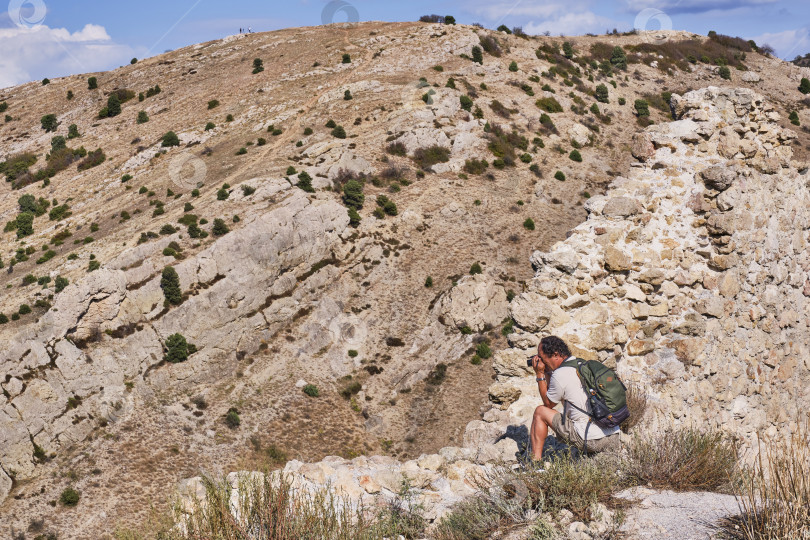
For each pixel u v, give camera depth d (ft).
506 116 297.33
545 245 232.32
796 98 355.97
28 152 341.00
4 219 281.33
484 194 252.21
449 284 217.56
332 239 224.33
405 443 176.65
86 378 181.47
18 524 154.30
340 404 188.65
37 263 232.12
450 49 354.13
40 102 401.08
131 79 402.93
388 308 213.66
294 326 208.95
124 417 180.45
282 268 211.41
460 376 192.75
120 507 158.20
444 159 269.64
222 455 172.04
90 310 188.34
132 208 256.73
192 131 313.12
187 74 388.78
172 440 175.32
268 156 271.49
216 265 201.67
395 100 303.27
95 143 332.39
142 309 193.47
